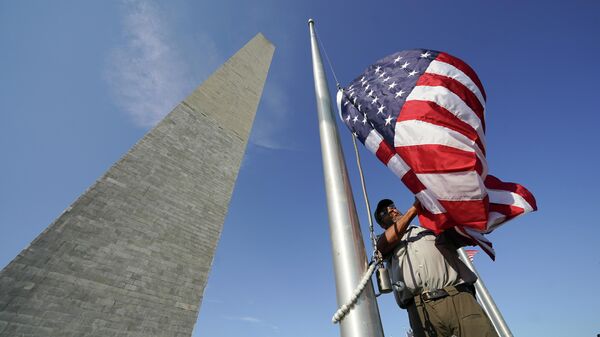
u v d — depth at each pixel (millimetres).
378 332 1278
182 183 11445
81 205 8430
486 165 2482
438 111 2625
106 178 9422
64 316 6758
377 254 1632
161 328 8109
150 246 9188
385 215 2764
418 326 2059
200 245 10500
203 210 11430
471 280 2078
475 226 2117
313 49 3924
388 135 2781
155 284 8664
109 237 8453
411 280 2107
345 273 1478
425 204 2373
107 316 7355
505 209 2570
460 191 2203
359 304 1347
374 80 3326
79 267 7516
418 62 3139
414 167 2455
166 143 12055
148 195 10117
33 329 6277
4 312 6129
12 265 6633
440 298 1967
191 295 9266
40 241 7262
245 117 16656
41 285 6789
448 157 2348
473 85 2941
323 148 2246
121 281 8047
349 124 3412
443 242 2229
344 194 1849
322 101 2742
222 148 14125
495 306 4043
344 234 1628
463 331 1827
